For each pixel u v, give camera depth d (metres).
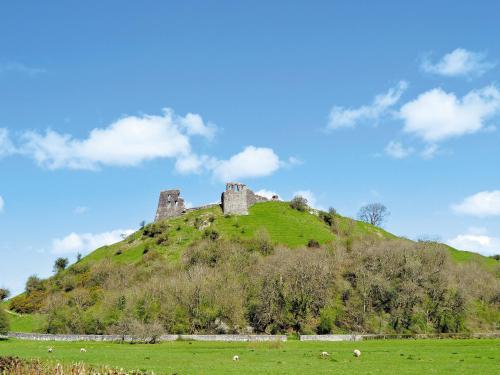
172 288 151.12
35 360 72.06
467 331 140.00
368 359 78.50
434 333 132.12
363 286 153.25
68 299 175.75
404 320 141.25
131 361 79.06
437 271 163.88
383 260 174.88
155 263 194.88
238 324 138.88
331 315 142.00
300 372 65.25
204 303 144.75
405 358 78.88
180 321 138.75
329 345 104.44
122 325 131.88
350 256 186.38
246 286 155.38
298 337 125.06
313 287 148.88
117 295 157.00
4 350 100.31
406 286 149.75
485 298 162.75
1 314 139.00
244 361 78.12
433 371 64.88
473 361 74.25
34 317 176.50
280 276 153.50
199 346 106.94
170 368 69.69
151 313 142.88
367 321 141.75
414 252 181.12
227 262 179.50
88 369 62.12
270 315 140.38
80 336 130.50
